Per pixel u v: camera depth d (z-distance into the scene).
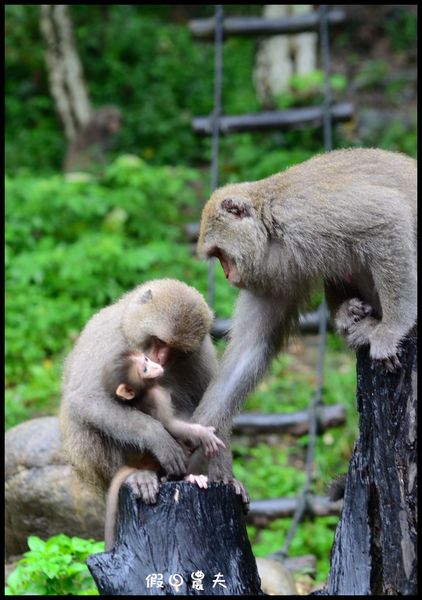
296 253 8.14
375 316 8.43
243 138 22.61
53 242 18.81
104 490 8.54
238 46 29.55
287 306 8.71
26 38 28.02
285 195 8.20
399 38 28.50
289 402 15.27
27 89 27.67
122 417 7.87
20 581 8.88
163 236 19.52
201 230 8.64
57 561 8.84
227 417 8.44
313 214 8.02
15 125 26.56
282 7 23.19
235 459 14.25
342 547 7.25
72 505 10.88
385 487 7.04
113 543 7.65
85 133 24.91
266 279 8.45
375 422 7.20
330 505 12.42
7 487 11.12
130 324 8.16
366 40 28.62
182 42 29.30
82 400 7.97
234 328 8.74
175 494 7.10
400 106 25.16
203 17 31.31
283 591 9.74
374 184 8.00
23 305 16.89
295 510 12.51
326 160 8.34
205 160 24.91
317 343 17.20
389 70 27.12
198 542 6.95
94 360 8.06
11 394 15.28
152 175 20.05
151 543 6.94
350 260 8.13
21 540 11.09
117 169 20.08
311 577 11.11
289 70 23.61
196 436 7.87
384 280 7.72
